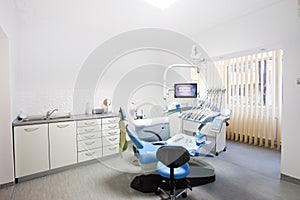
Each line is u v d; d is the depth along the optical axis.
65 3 2.33
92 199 1.99
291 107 2.22
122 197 2.02
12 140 2.28
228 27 3.12
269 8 2.57
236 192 2.08
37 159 2.46
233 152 3.38
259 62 3.73
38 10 2.48
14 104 2.60
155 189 2.15
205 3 2.49
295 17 2.30
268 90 3.63
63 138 2.69
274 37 2.52
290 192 2.05
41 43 2.96
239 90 4.04
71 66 3.29
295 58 2.17
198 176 2.31
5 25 1.95
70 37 3.24
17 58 2.67
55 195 2.07
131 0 2.31
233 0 2.42
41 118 2.80
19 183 2.33
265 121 3.71
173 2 2.41
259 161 2.96
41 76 2.99
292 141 2.23
